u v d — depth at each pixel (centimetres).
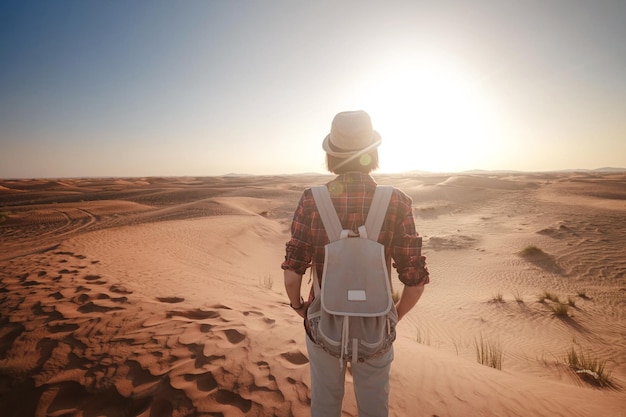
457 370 323
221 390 247
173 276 738
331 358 125
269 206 3700
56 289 497
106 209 3369
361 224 117
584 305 991
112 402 235
